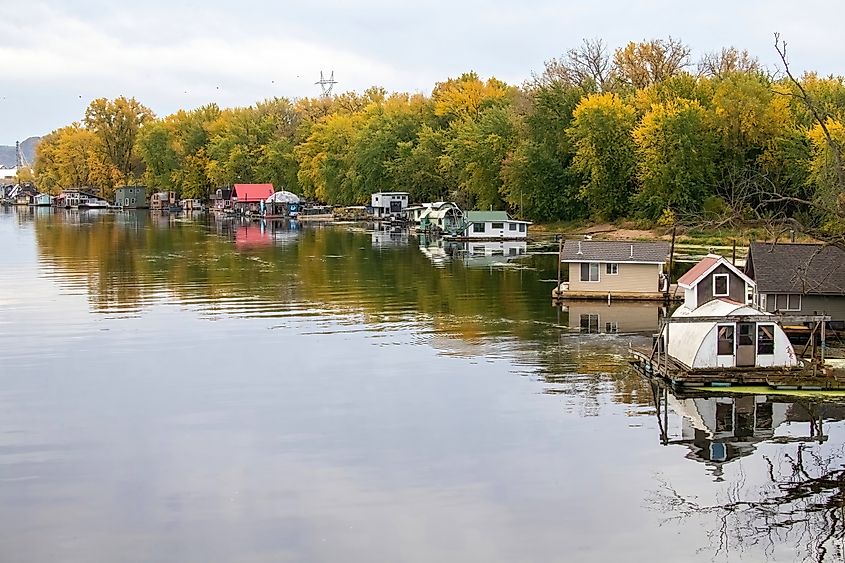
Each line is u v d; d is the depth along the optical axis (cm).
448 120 15225
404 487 2633
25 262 8231
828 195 4778
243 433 3122
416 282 6862
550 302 5875
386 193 14925
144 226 13862
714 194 10212
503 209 12588
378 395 3588
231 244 10362
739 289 4647
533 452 2917
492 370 3981
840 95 10012
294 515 2447
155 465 2822
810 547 2272
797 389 3572
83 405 3475
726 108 10038
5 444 3022
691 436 3073
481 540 2298
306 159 17612
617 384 3731
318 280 6988
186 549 2253
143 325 5056
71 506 2512
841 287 4472
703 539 2308
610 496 2577
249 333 4822
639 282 5994
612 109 10931
